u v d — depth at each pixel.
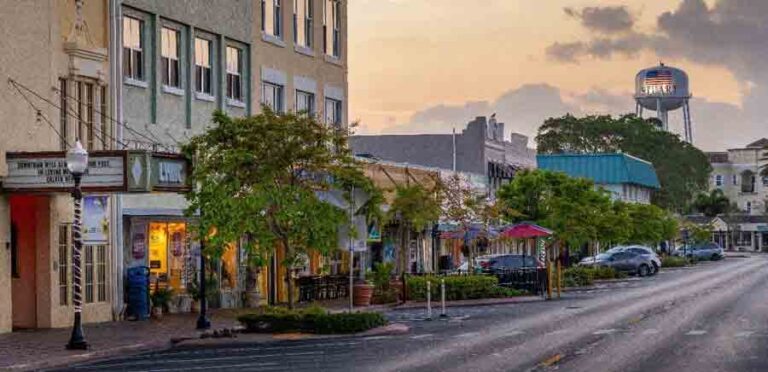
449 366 26.98
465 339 34.56
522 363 27.42
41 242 39.44
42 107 39.16
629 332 35.97
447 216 65.69
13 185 37.19
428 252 75.75
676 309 46.59
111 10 43.06
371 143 92.62
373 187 40.06
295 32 58.56
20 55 38.19
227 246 40.53
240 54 53.16
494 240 80.75
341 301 56.09
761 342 32.47
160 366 28.39
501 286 60.94
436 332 37.56
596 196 81.19
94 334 36.94
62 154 36.84
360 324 37.28
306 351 31.53
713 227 168.62
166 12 46.78
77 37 41.38
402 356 29.56
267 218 38.06
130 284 43.41
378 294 55.12
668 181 158.12
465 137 91.06
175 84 47.91
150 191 36.97
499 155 95.56
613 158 131.75
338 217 38.28
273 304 53.09
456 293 57.34
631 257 89.88
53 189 36.88
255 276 50.16
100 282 42.56
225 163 38.06
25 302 39.56
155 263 46.44
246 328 37.66
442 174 78.00
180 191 38.97
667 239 126.56
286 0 57.38
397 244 69.75
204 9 49.72
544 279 61.91
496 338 34.69
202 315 39.12
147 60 45.72
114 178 36.72
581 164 132.00
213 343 34.72
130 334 36.88
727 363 27.25
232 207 37.44
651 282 77.06
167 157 38.12
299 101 58.91
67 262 40.44
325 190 39.81
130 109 44.38
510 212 69.94
